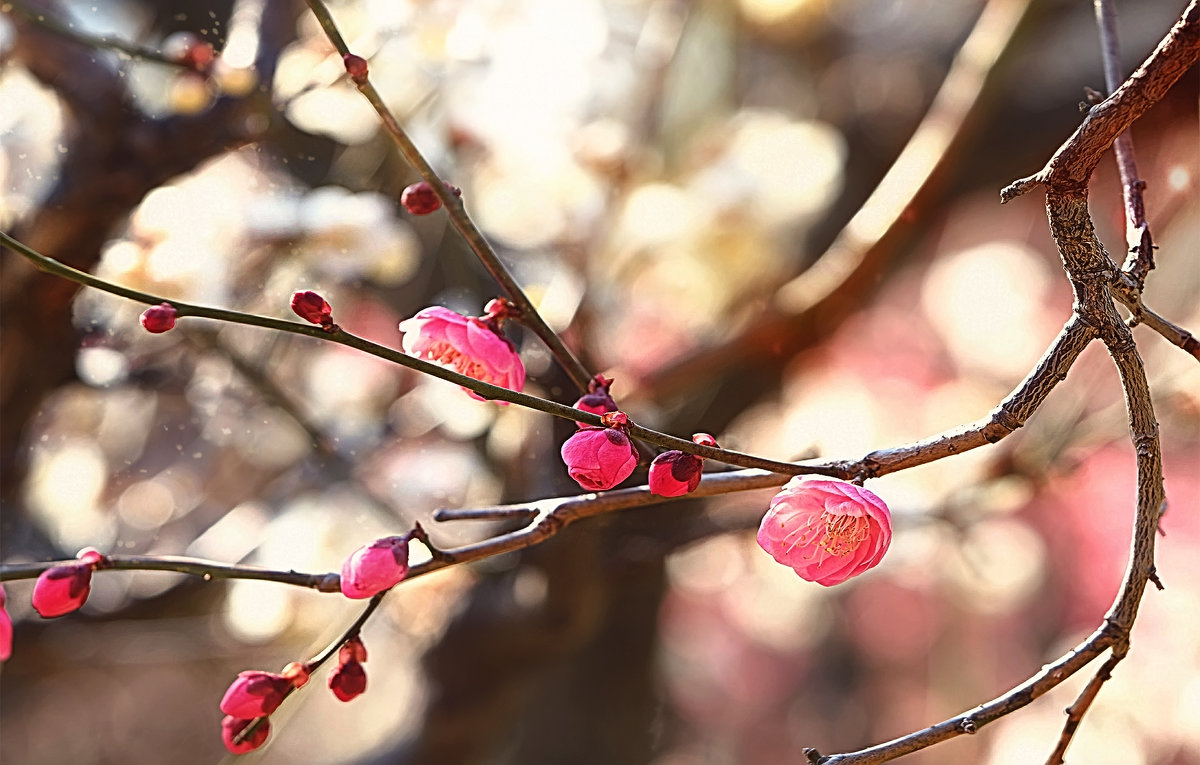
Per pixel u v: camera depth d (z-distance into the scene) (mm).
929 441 669
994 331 2262
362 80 698
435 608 1206
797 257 1376
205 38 870
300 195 904
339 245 902
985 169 1411
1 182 848
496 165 1075
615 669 1398
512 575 1054
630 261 1217
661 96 1194
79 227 858
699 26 1271
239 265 899
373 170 975
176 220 871
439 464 1075
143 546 1066
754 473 705
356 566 678
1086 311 659
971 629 2514
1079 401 1114
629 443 656
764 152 1271
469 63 1028
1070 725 669
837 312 1049
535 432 982
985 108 1013
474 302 1015
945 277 2279
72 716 2188
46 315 869
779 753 2783
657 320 1261
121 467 1022
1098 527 2271
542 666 1137
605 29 1132
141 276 867
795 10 1300
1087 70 1391
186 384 975
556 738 1404
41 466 964
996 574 2199
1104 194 1361
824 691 2828
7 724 2078
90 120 852
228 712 689
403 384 1075
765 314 1041
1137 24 1388
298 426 1025
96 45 814
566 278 1056
